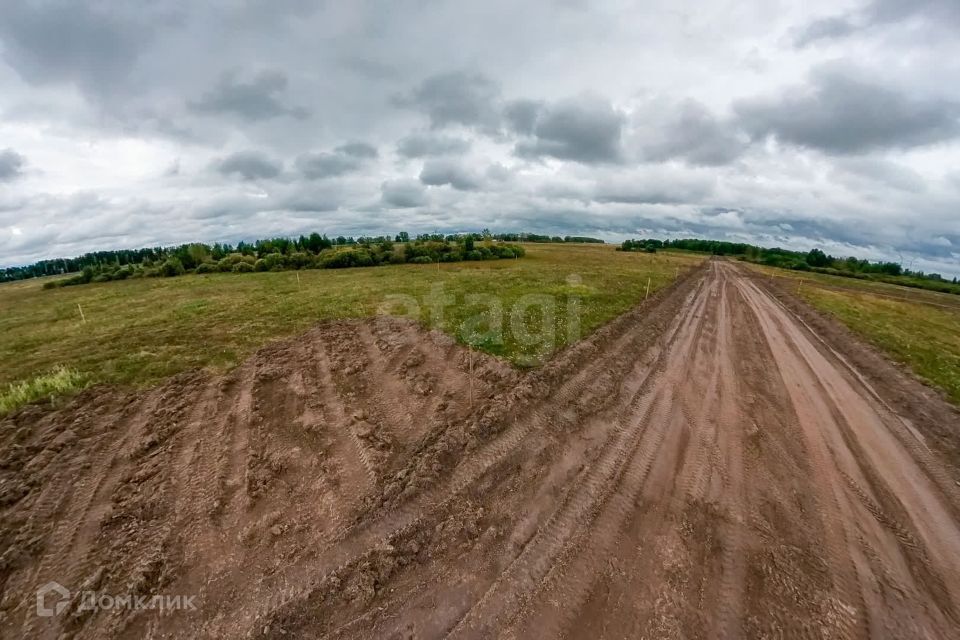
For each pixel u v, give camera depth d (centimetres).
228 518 654
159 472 777
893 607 504
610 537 601
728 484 732
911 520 659
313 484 733
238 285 3225
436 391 1100
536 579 530
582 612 483
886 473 784
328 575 542
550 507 665
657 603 496
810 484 743
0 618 500
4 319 2228
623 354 1402
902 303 2970
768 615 485
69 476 766
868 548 597
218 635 469
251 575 548
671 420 960
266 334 1636
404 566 557
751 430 927
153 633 475
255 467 783
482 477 739
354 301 2222
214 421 966
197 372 1255
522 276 3244
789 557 575
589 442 858
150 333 1684
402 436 884
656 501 681
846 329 1930
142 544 608
